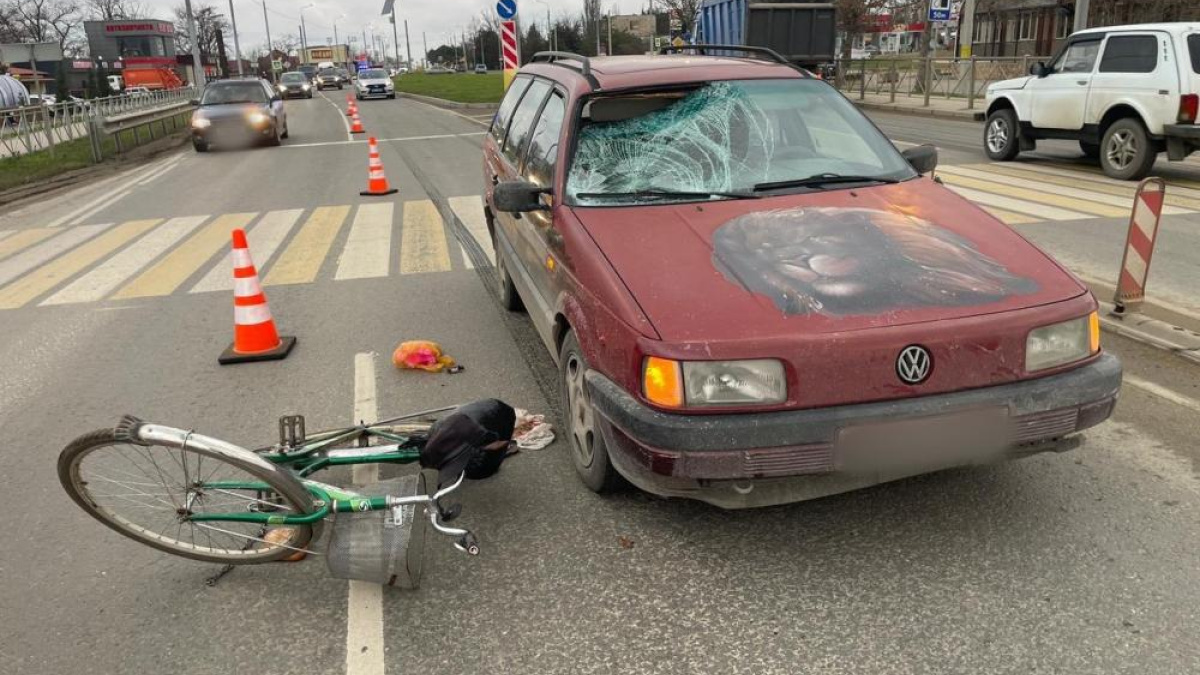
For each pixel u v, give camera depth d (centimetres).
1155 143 1096
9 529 372
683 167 413
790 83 467
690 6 3872
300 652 288
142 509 347
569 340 380
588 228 373
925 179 427
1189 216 885
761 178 410
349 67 10869
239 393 516
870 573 315
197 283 779
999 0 4388
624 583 316
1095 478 372
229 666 282
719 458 291
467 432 347
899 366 294
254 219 1081
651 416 298
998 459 310
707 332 298
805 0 2212
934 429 296
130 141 2334
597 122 435
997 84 1324
